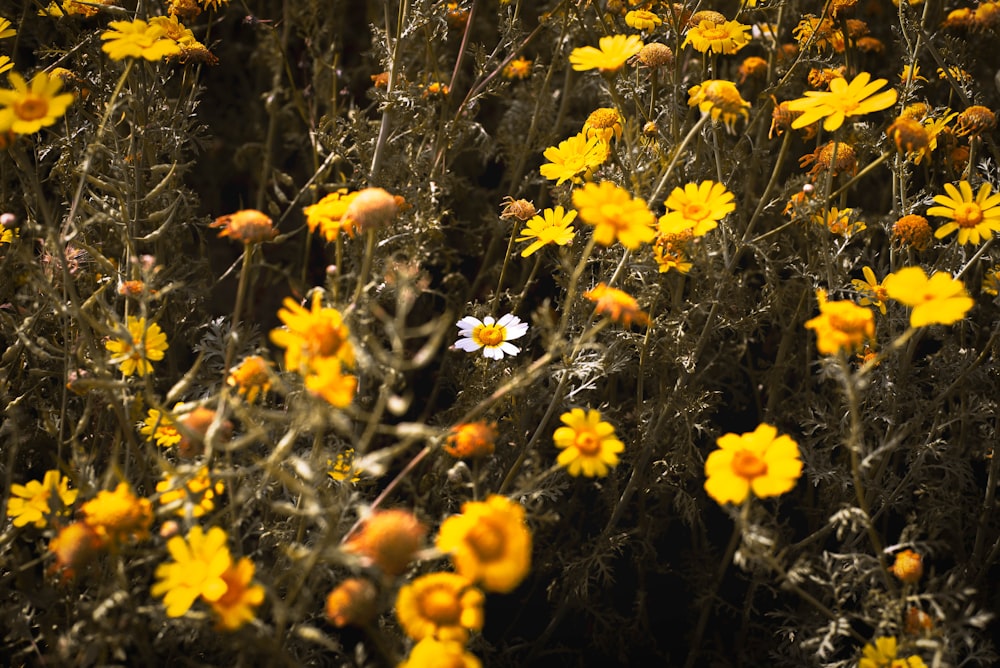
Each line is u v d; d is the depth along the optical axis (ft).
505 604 4.16
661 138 3.78
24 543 3.60
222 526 3.31
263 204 5.17
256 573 3.04
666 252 3.55
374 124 4.18
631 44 3.42
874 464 3.78
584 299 3.75
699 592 4.03
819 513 4.02
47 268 3.56
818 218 3.59
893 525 4.20
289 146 5.18
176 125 4.01
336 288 3.14
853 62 4.24
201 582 2.82
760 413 4.25
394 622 3.43
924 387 4.30
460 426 3.12
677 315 3.79
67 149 3.86
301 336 2.88
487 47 5.20
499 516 2.82
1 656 3.40
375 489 4.17
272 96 4.86
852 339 2.97
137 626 2.97
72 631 2.99
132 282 3.38
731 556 3.93
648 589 4.24
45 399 3.83
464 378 3.94
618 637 4.06
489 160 5.52
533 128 4.57
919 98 4.55
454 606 2.82
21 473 3.80
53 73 3.84
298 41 5.59
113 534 2.86
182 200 4.02
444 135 4.16
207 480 3.01
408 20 4.02
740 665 3.96
